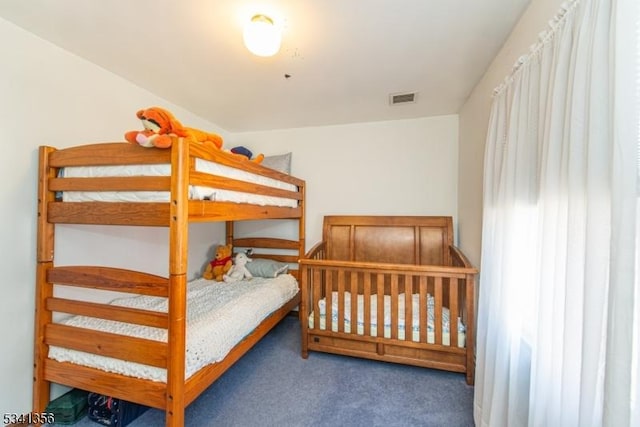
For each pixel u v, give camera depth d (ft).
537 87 3.94
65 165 5.01
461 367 6.72
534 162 4.01
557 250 3.17
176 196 4.22
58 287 5.65
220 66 6.39
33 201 5.29
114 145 4.63
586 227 2.66
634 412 2.21
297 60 6.12
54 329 5.14
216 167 5.14
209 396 6.11
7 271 4.96
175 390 4.30
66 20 4.84
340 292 7.54
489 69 6.33
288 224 11.14
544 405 3.37
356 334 7.35
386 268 7.09
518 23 4.81
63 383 5.02
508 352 4.33
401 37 5.29
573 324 2.84
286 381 6.68
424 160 9.83
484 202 5.69
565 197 3.10
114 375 4.70
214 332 5.53
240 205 6.00
